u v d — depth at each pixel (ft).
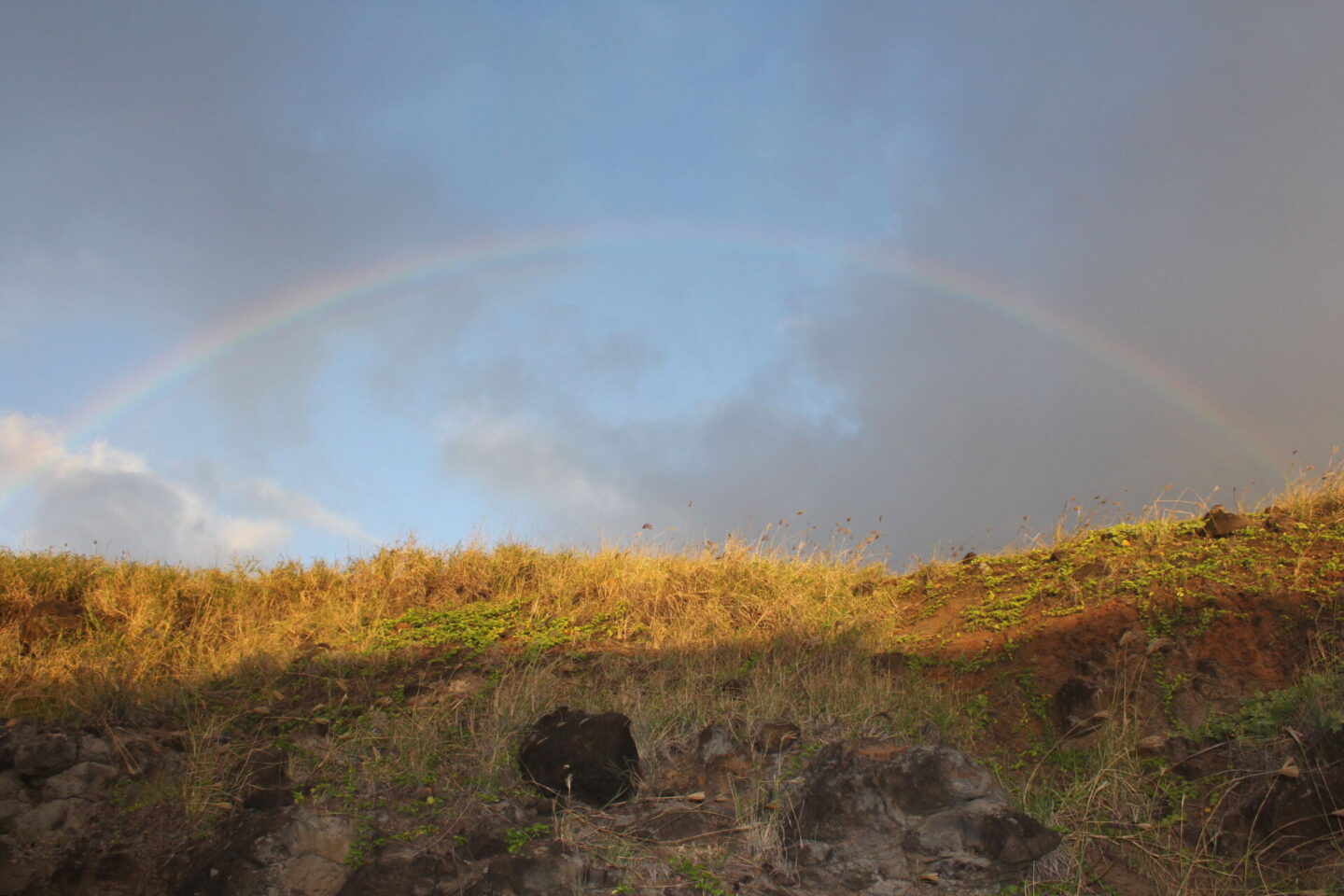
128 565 38.99
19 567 36.91
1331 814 18.24
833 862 18.48
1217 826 19.08
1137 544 30.81
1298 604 24.00
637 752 21.76
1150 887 18.07
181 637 31.91
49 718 24.67
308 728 23.81
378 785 21.34
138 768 21.68
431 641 30.12
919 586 33.42
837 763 20.17
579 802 20.66
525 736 22.81
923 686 24.95
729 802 20.43
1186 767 20.57
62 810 20.49
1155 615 25.11
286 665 28.35
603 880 18.08
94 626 33.12
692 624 29.99
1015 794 20.52
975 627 27.96
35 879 19.10
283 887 18.37
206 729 23.54
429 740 22.72
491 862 18.30
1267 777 19.44
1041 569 31.12
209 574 39.04
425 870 18.52
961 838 18.45
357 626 32.24
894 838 18.70
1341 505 29.96
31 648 30.94
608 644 29.12
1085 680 22.81
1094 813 19.85
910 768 19.47
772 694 23.95
